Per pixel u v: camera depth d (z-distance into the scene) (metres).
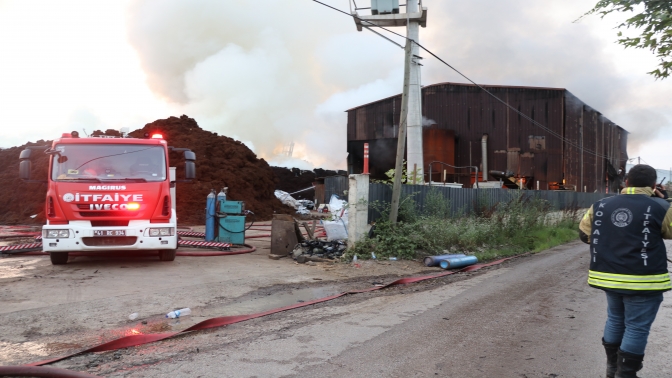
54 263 9.96
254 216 25.94
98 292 7.49
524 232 17.08
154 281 8.45
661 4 4.86
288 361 4.61
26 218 22.33
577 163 44.81
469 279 9.66
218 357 4.71
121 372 4.28
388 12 18.59
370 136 46.66
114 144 9.84
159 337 5.27
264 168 31.41
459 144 43.53
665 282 3.69
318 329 5.78
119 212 9.45
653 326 5.94
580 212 25.59
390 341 5.29
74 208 9.27
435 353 4.89
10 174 25.39
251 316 6.31
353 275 9.90
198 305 6.96
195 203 23.36
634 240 3.72
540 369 4.45
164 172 9.98
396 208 12.47
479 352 4.93
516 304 7.24
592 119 49.00
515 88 43.19
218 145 28.91
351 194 11.98
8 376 4.00
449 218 14.83
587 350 5.02
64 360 4.59
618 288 3.75
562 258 13.41
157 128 28.22
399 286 8.83
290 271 10.06
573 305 7.20
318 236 16.34
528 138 42.62
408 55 12.70
